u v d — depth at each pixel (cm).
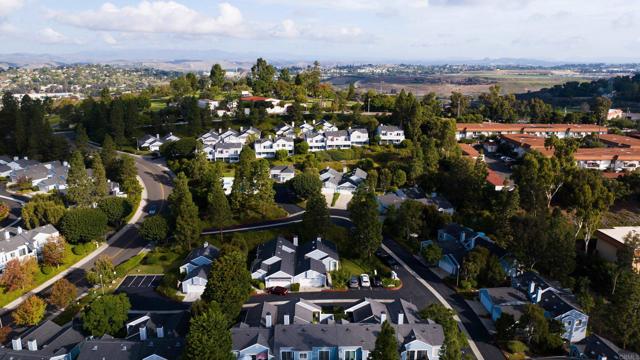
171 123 17762
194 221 9025
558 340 6131
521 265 8012
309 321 6331
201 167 12575
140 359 5338
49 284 8088
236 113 18350
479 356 6009
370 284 7938
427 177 12225
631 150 14038
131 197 11425
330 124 16575
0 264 8338
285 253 8469
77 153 10638
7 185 12731
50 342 5819
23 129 14862
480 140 16600
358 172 12812
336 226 9938
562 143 11725
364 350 5638
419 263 8775
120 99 19175
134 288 7850
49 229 9350
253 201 10531
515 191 9044
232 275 6575
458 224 9675
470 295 7588
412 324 5947
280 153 14038
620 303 6047
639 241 7488
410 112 15888
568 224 8300
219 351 4834
